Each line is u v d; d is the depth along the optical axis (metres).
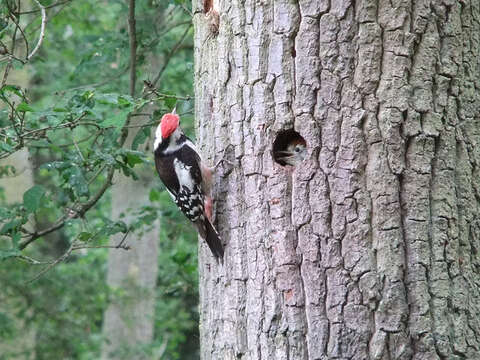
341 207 4.60
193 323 13.49
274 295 4.70
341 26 4.64
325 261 4.60
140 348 12.41
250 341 4.80
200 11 5.34
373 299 4.52
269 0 4.79
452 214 4.66
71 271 12.30
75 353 12.55
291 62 4.74
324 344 4.57
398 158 4.58
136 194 11.16
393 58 4.61
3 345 11.55
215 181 5.03
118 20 9.74
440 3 4.70
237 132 4.93
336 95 4.64
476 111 4.87
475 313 4.73
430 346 4.51
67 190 7.14
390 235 4.55
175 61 10.16
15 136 6.33
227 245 5.00
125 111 5.53
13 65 6.60
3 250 6.86
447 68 4.70
